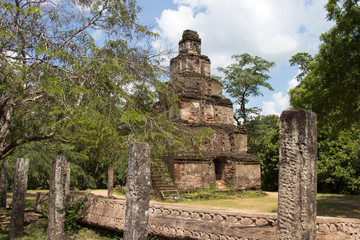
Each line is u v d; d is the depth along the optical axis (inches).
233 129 873.5
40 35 332.2
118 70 309.1
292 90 645.3
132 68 367.2
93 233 345.1
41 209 455.8
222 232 242.7
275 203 608.4
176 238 271.9
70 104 289.6
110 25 364.5
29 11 295.0
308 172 158.6
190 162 729.0
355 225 217.5
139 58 374.9
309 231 154.9
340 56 459.5
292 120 165.2
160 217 291.1
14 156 706.8
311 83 533.0
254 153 1268.5
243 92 1290.6
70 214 373.4
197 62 888.3
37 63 297.3
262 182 1100.5
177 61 894.4
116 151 354.9
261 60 1246.9
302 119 161.8
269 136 1130.0
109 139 328.5
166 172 706.2
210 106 867.4
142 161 207.6
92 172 1090.1
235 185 808.9
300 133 161.5
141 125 374.9
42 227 374.0
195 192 711.1
